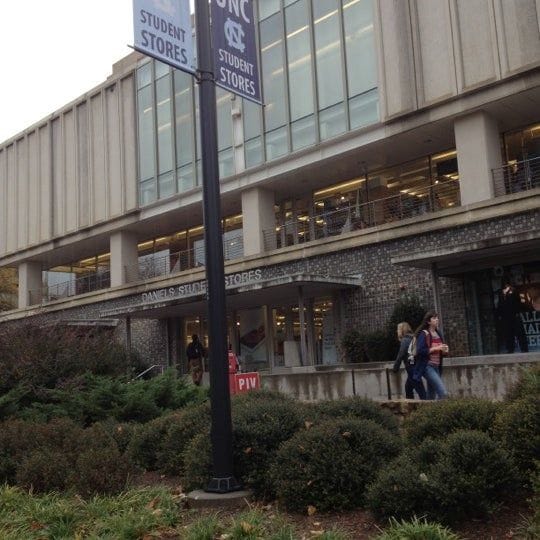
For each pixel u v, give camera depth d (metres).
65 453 7.88
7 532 5.79
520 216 19.08
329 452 6.14
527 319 18.89
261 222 26.97
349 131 23.52
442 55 21.27
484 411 6.41
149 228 33.81
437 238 21.05
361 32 23.77
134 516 6.00
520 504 5.41
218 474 6.66
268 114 26.55
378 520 5.49
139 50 7.04
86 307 35.22
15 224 40.25
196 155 29.62
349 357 21.94
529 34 19.23
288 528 5.36
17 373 11.84
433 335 11.23
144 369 22.36
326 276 21.61
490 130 20.80
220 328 6.89
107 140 34.50
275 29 26.58
